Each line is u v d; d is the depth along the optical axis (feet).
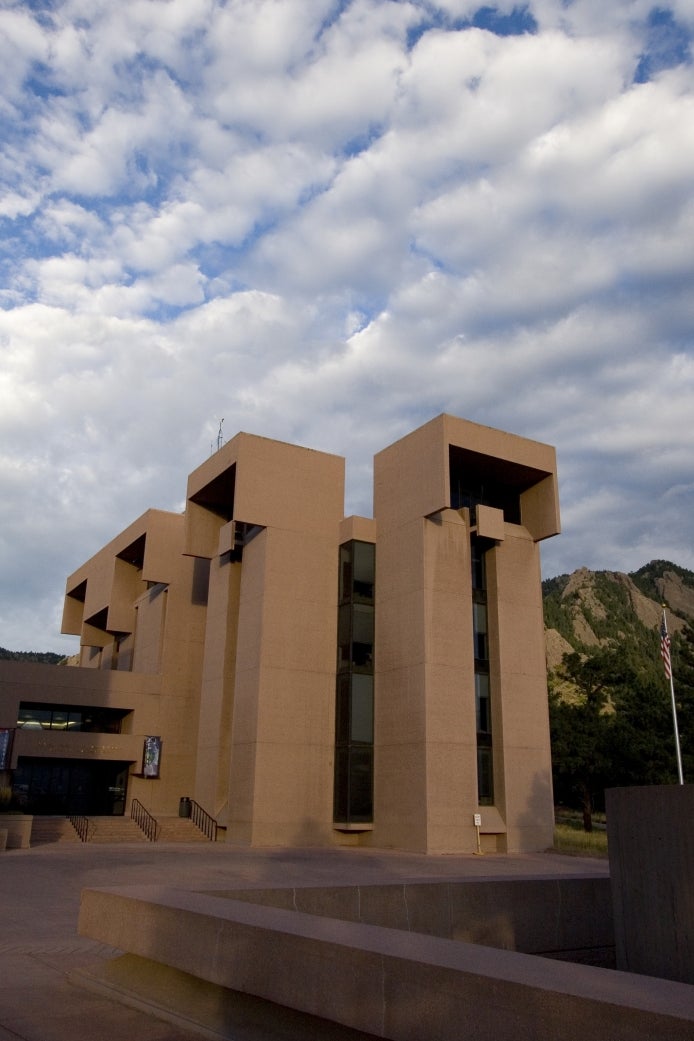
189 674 153.48
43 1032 23.31
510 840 114.21
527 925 41.01
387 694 120.16
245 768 118.01
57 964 33.86
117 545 178.70
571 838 127.13
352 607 125.08
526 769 119.03
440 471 118.11
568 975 17.89
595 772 163.12
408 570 120.88
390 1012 19.62
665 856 33.58
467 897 39.32
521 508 135.54
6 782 137.59
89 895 31.50
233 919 24.58
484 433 124.16
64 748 140.15
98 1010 25.99
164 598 156.76
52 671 144.56
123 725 153.28
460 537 123.03
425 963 19.11
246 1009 23.50
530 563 130.00
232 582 134.21
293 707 120.57
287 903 33.63
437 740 111.75
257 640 121.70
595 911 43.42
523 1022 16.97
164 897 29.14
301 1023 21.89
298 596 125.29
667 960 32.89
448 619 118.11
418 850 108.27
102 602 185.68
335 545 130.93
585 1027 15.96
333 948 21.27
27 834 98.63
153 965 28.30
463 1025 18.02
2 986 29.50
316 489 131.54
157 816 138.00
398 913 37.09
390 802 115.44
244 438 126.93
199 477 139.03
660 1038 14.83
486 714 120.88
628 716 170.30
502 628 123.54
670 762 158.10
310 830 117.19
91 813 153.48
